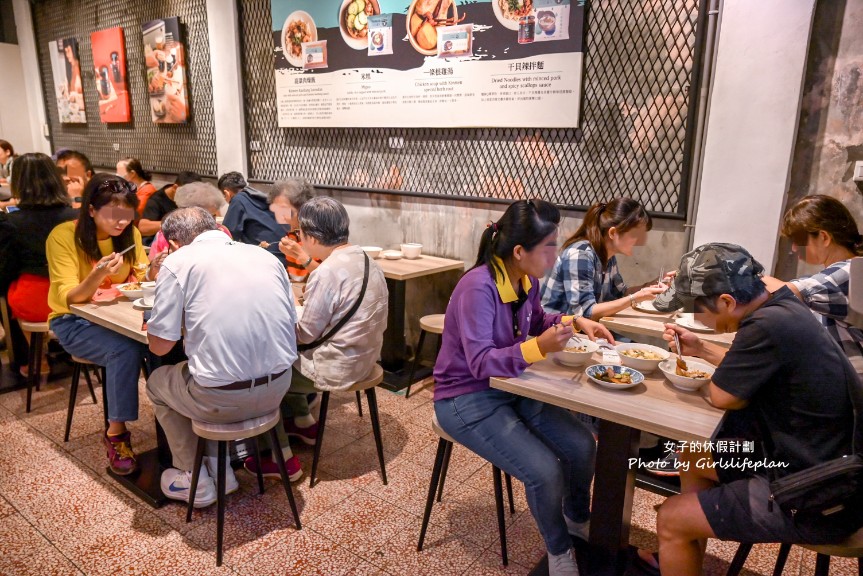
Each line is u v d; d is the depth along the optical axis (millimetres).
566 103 3135
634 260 3115
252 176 4898
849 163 2512
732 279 1416
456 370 1850
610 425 1729
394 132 3922
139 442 2854
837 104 2492
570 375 1736
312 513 2312
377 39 3783
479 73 3402
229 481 2354
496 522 2273
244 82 4723
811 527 1340
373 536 2178
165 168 5793
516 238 1683
